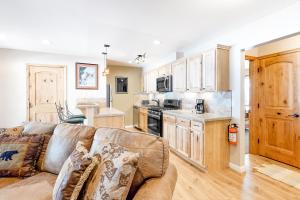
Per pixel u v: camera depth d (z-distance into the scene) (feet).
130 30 9.84
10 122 14.47
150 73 18.61
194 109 13.12
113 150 4.09
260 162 10.64
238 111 9.50
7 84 14.35
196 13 7.72
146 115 17.19
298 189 7.70
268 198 7.06
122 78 21.53
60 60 15.94
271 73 11.01
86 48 13.78
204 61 10.52
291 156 10.07
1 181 5.17
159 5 7.07
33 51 14.96
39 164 5.90
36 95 15.24
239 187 7.89
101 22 8.78
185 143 10.77
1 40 11.86
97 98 17.30
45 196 4.03
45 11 7.68
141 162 4.08
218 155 9.67
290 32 7.05
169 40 11.50
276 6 7.07
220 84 9.71
